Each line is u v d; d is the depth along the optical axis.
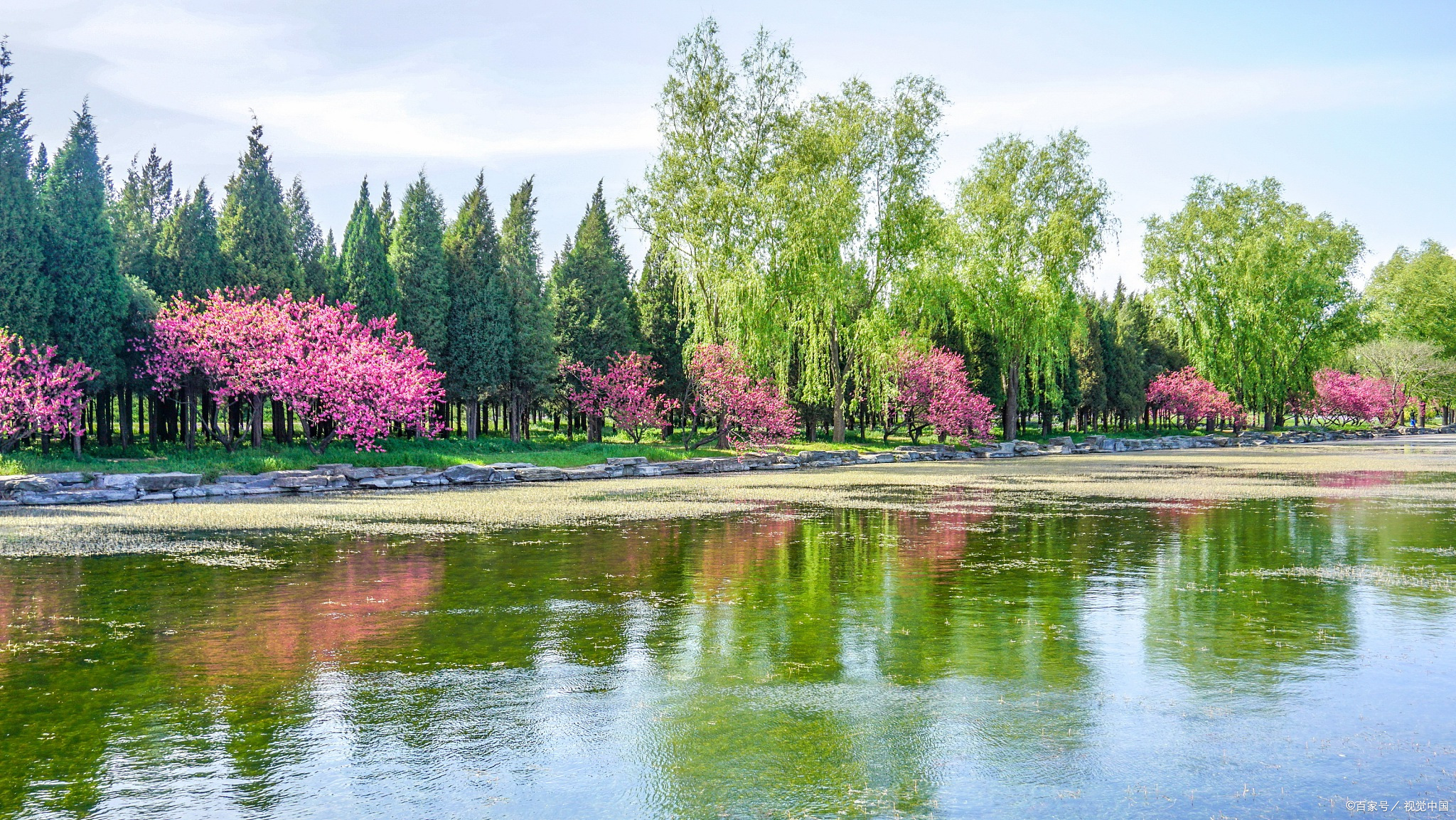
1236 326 69.31
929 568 13.22
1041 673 7.87
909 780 5.60
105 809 5.15
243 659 8.32
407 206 40.19
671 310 51.78
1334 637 9.10
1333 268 75.75
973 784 5.54
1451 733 6.41
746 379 40.94
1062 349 54.38
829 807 5.20
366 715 6.81
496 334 41.31
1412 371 87.25
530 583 12.01
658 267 54.72
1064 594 11.34
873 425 60.69
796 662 8.23
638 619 9.96
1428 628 9.48
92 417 40.00
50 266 28.69
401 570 13.00
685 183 40.75
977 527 18.11
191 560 13.73
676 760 5.91
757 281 40.12
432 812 5.13
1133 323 80.56
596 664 8.19
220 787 5.47
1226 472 36.66
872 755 6.01
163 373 30.61
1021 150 51.75
